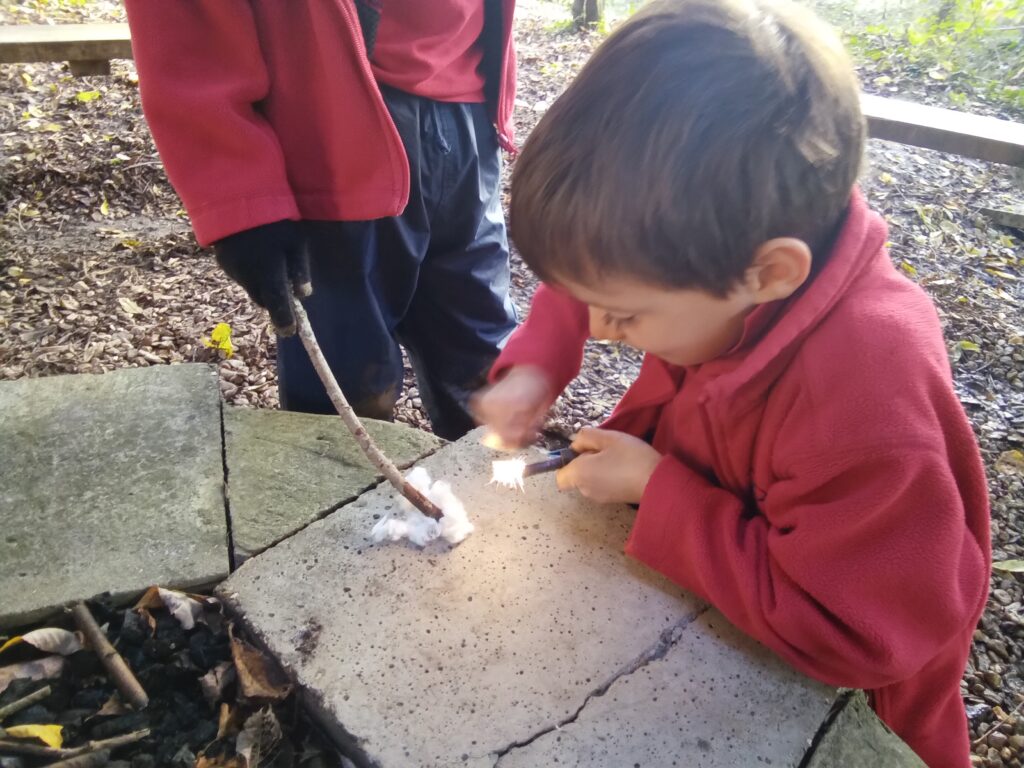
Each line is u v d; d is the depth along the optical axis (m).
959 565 0.95
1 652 1.18
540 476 1.47
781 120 0.78
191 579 1.28
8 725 1.10
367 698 1.11
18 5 5.98
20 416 1.58
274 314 1.28
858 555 0.93
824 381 0.90
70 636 1.20
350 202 1.50
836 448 0.89
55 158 4.07
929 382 0.90
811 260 0.88
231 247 1.25
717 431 1.09
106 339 2.95
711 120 0.77
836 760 1.06
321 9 1.29
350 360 1.79
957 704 1.34
